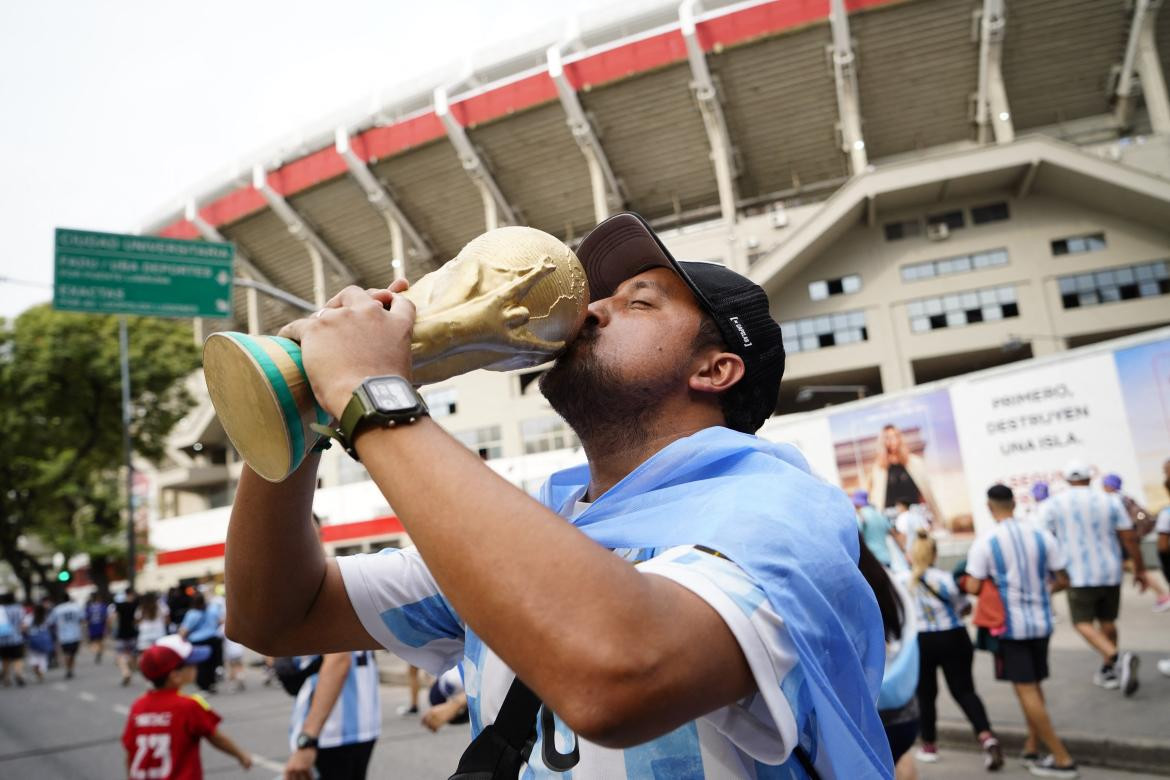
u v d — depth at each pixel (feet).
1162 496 29.96
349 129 104.68
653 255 3.08
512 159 102.83
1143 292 80.07
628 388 2.96
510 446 91.35
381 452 1.97
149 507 127.54
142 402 92.32
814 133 98.78
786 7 86.89
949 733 17.33
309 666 10.72
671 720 1.79
